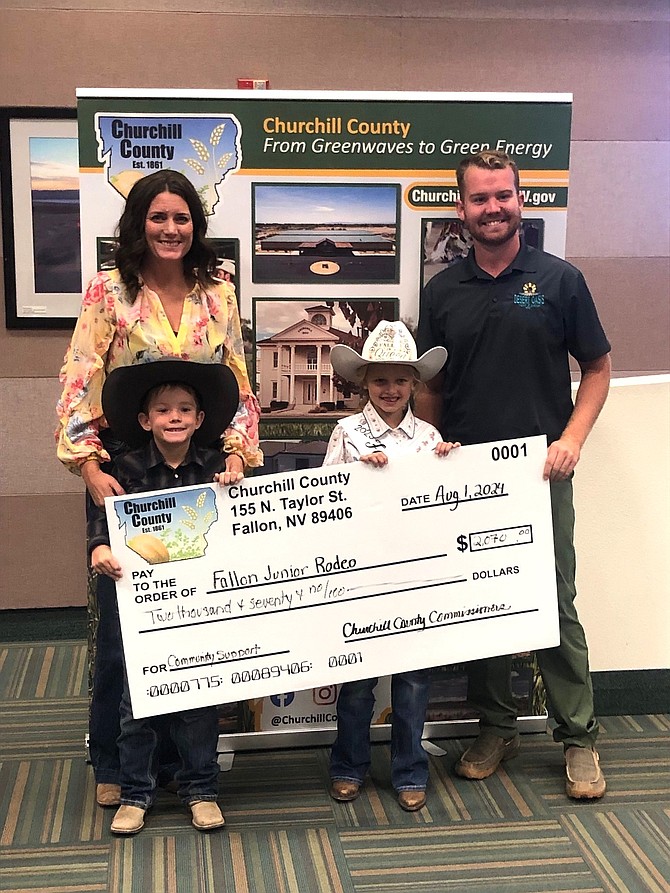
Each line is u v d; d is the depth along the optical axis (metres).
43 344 3.62
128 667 2.19
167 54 3.44
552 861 2.11
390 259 2.52
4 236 3.51
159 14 3.41
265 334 2.53
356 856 2.13
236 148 2.42
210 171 2.43
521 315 2.34
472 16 3.51
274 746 2.69
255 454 2.34
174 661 2.21
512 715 2.58
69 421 2.16
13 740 2.73
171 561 2.18
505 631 2.38
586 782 2.38
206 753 2.27
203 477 2.23
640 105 3.63
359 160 2.46
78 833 2.23
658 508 2.86
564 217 2.55
